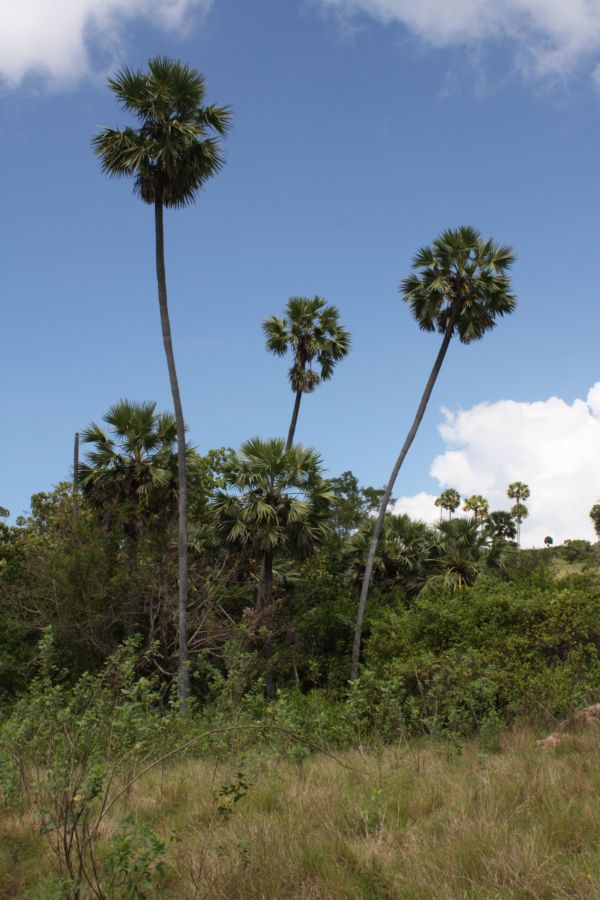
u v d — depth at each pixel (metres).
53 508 30.22
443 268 26.17
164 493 25.44
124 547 24.23
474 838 4.72
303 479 25.28
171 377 21.55
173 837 4.97
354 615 28.05
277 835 5.10
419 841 4.90
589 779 6.13
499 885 4.06
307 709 13.19
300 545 25.58
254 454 25.84
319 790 6.53
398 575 31.06
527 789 5.93
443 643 15.92
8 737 8.32
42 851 5.25
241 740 9.49
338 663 27.09
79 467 25.20
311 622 27.69
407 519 31.89
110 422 25.53
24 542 27.50
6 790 6.73
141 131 21.56
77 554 22.86
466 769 7.41
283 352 33.28
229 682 13.02
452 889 4.02
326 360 32.94
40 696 9.59
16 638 21.84
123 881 4.23
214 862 4.64
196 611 24.08
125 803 6.25
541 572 18.94
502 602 15.73
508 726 11.56
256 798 6.45
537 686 12.52
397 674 13.66
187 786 7.28
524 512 78.62
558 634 14.21
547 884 3.95
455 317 25.91
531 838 4.59
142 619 24.88
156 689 21.73
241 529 24.69
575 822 4.96
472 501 60.66
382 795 6.12
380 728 11.03
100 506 25.72
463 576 29.45
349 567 31.55
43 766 7.87
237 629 21.45
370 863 4.57
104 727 7.95
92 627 22.12
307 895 4.20
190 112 21.47
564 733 9.37
